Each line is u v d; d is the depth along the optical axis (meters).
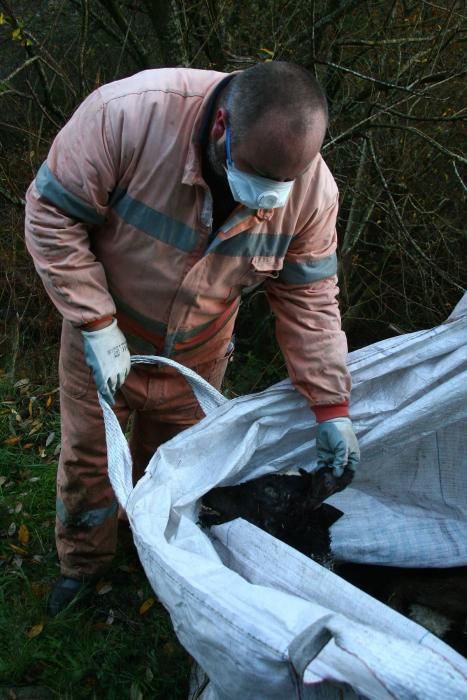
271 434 1.88
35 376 3.92
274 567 1.62
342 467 1.81
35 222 1.71
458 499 2.12
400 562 2.08
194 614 1.31
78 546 2.33
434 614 2.03
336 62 4.05
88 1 3.82
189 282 1.80
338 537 2.07
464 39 4.02
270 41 3.93
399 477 2.13
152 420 2.30
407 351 1.90
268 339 4.59
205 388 1.78
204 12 3.83
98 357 1.75
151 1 3.61
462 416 1.95
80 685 2.17
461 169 4.41
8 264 4.11
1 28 4.37
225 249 1.76
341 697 1.27
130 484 1.57
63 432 2.17
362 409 1.94
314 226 1.80
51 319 4.10
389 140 4.31
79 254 1.72
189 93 1.64
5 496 2.96
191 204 1.69
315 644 1.17
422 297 4.45
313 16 3.58
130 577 2.55
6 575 2.55
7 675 2.17
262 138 1.44
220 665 1.30
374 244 4.45
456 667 1.29
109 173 1.66
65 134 1.67
